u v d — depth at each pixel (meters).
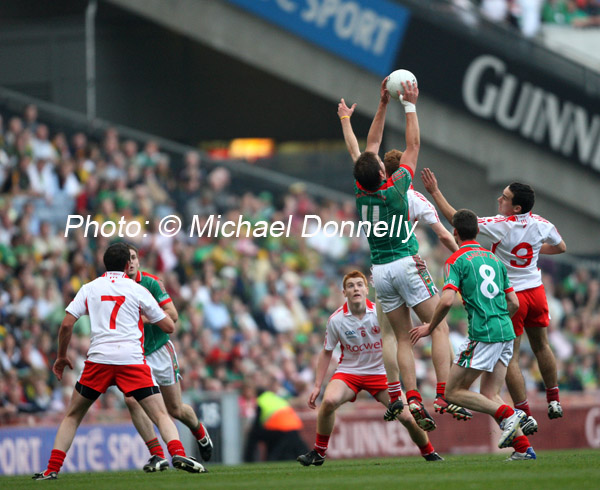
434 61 68.31
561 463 24.12
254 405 47.69
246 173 70.38
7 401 44.41
